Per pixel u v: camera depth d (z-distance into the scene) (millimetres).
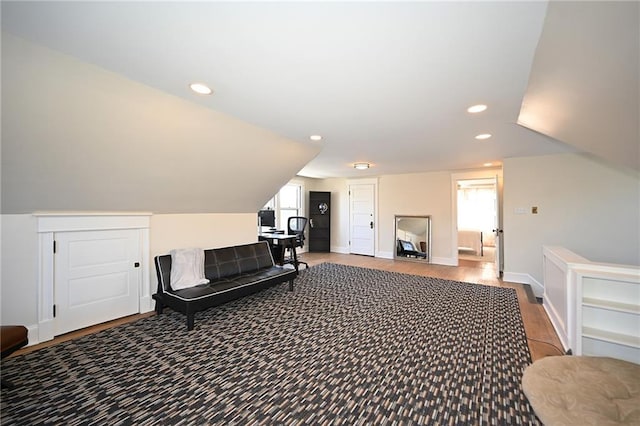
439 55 1572
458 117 2588
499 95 2100
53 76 1700
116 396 1697
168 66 1718
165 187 3082
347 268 5590
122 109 2092
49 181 2285
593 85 2004
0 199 2178
